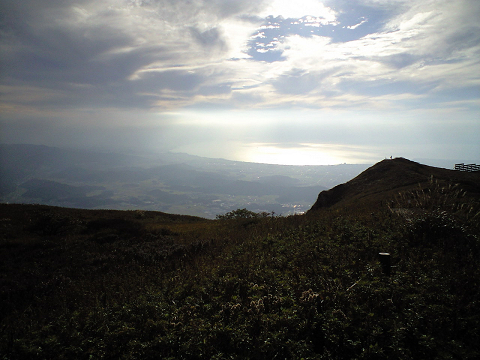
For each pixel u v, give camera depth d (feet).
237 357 16.11
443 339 15.81
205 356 17.13
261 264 30.42
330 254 29.89
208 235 59.72
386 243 30.96
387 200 63.21
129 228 68.59
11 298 33.42
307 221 51.13
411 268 24.32
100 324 22.44
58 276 40.11
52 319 25.91
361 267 26.23
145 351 18.06
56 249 51.19
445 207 40.06
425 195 47.32
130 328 20.49
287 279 25.39
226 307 21.30
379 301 19.84
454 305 18.45
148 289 29.25
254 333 18.28
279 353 16.34
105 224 71.82
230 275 28.45
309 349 16.06
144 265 43.37
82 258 47.91
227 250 41.06
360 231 35.88
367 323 17.39
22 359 18.94
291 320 18.52
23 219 71.10
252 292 24.30
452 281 21.18
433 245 28.68
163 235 65.67
